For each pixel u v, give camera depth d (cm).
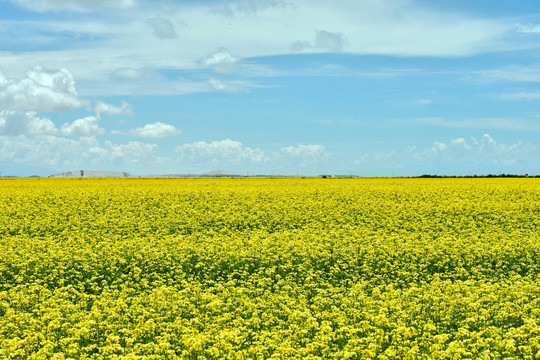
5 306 1356
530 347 1026
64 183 6062
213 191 4503
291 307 1352
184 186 5403
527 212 3203
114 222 2783
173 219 2856
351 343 1062
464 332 1103
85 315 1266
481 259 1967
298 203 3597
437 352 989
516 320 1266
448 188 4853
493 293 1462
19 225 2664
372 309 1296
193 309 1311
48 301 1348
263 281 1638
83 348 1056
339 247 2162
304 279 1727
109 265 1870
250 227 2766
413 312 1292
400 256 2027
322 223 2823
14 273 1777
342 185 5531
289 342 1066
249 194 4231
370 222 2845
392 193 4353
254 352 1034
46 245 2172
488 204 3538
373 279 1700
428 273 1836
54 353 1020
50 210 3178
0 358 1008
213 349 1009
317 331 1193
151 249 2028
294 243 2164
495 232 2548
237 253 1977
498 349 1058
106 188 4972
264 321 1255
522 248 2075
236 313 1329
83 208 3250
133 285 1622
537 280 1698
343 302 1401
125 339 1106
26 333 1116
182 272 1798
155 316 1266
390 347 1036
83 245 2159
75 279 1700
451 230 2589
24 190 4625
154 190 4625
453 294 1462
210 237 2408
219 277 1752
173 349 1080
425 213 3116
